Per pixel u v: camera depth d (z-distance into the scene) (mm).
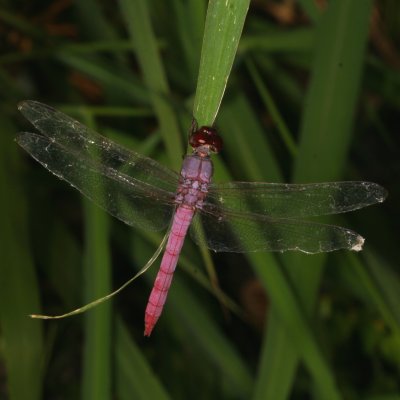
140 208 566
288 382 589
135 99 655
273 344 591
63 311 648
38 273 676
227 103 615
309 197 563
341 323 672
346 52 598
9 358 580
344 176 652
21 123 649
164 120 591
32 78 709
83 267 613
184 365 659
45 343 651
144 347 681
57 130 557
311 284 592
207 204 567
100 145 560
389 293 600
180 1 609
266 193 565
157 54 588
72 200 690
